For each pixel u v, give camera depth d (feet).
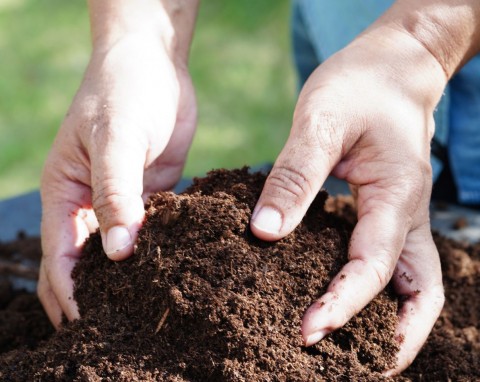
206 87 4.08
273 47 4.40
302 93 1.55
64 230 1.62
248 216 1.48
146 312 1.44
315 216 1.54
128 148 1.57
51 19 4.81
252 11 4.70
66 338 1.45
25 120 3.91
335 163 1.50
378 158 1.51
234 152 3.63
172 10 1.81
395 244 1.47
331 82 1.54
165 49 1.77
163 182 1.83
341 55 1.58
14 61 4.35
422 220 1.55
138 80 1.67
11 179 3.54
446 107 2.01
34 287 1.87
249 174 1.57
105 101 1.63
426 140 1.56
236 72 4.19
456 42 1.60
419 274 1.53
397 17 1.61
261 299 1.42
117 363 1.40
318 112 1.49
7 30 4.67
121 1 1.77
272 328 1.41
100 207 1.51
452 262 1.79
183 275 1.43
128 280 1.47
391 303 1.50
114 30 1.74
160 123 1.68
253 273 1.44
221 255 1.45
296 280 1.45
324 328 1.42
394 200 1.49
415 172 1.50
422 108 1.57
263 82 4.12
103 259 1.53
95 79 1.67
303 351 1.43
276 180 1.46
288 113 3.89
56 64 4.33
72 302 1.54
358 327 1.46
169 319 1.42
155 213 1.51
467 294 1.74
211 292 1.42
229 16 4.69
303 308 1.43
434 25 1.58
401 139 1.51
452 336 1.62
